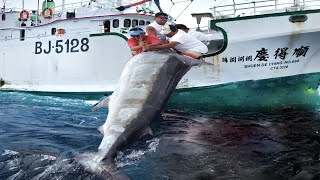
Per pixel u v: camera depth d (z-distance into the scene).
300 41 10.52
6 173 5.53
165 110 11.34
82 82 13.29
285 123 9.40
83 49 13.23
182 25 9.31
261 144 7.41
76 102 12.94
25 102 13.03
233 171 5.80
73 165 5.72
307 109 10.98
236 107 11.33
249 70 11.02
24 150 6.51
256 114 10.74
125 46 12.34
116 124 6.27
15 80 14.95
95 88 12.92
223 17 11.71
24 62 14.74
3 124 9.25
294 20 10.45
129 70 7.21
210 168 5.94
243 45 10.96
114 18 13.51
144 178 5.50
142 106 6.59
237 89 11.20
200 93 11.48
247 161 6.25
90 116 10.56
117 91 7.00
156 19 8.77
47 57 14.12
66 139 7.79
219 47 11.23
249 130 8.70
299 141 7.62
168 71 7.25
